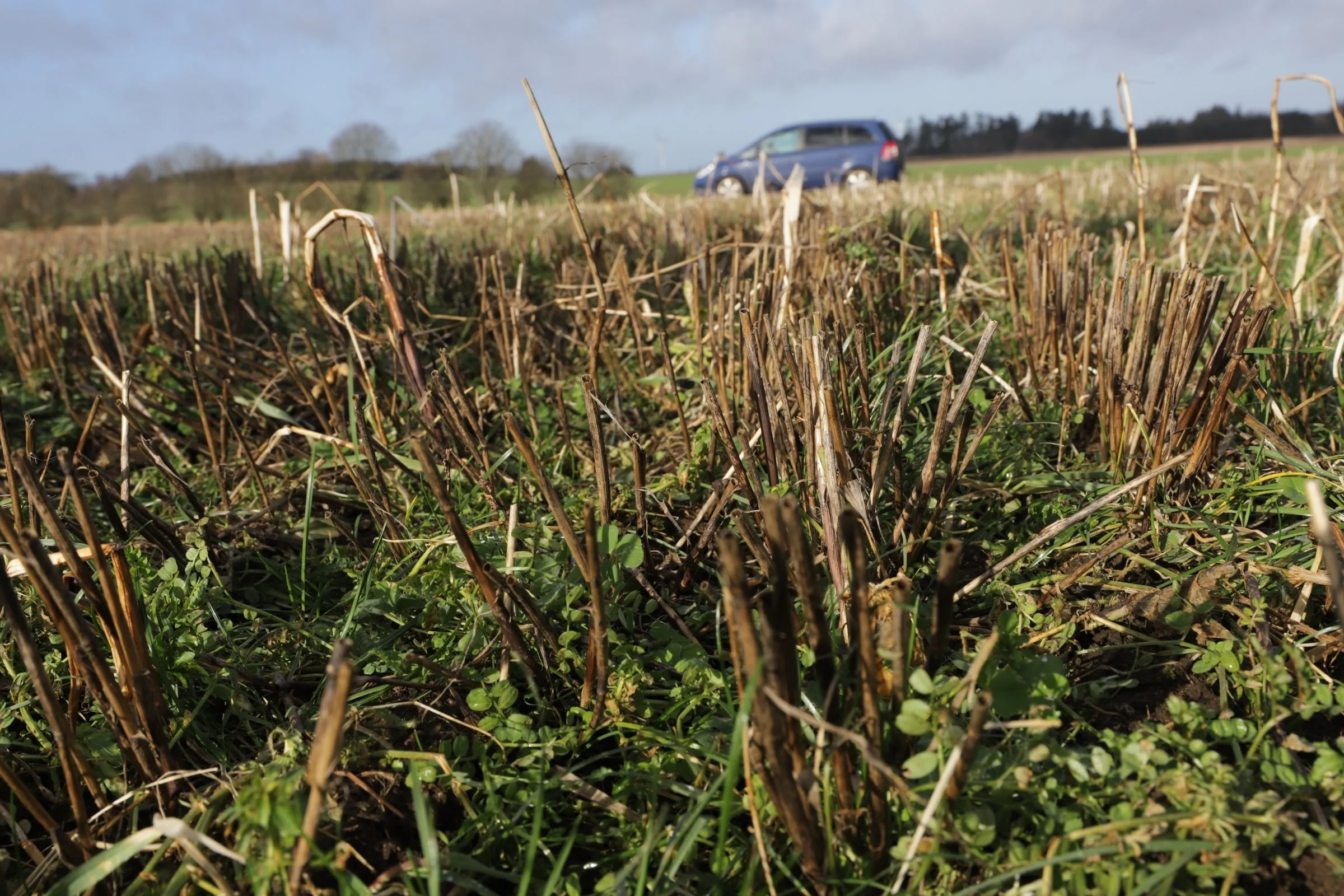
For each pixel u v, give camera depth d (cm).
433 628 203
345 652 109
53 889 127
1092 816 139
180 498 280
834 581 180
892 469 239
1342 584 97
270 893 131
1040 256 314
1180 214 770
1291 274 461
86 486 249
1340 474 216
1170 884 126
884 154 1894
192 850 129
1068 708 168
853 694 134
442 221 961
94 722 177
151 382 361
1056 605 193
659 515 249
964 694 133
